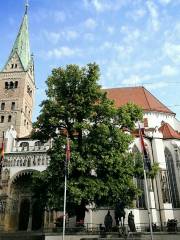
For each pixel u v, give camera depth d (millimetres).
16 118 76688
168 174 55969
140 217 49406
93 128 36844
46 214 56406
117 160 34312
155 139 57031
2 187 59812
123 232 34000
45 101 39125
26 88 83312
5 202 58500
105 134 35469
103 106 37625
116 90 76000
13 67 85125
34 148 63125
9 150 63969
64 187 33219
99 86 39219
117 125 38812
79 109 37031
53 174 34531
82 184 33562
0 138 74375
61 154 34875
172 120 69438
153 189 52750
